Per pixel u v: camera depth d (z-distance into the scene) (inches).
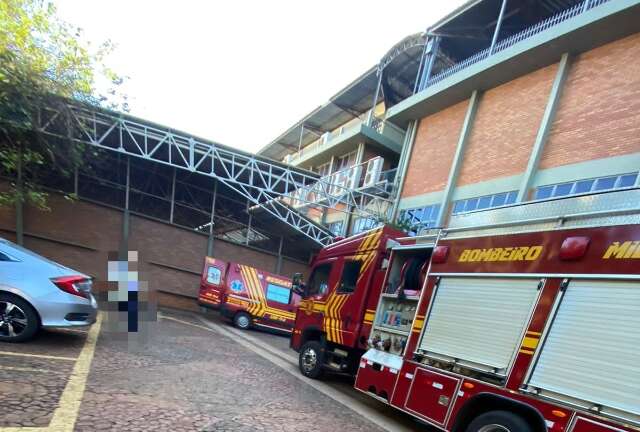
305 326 309.1
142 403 164.4
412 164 686.5
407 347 197.5
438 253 198.8
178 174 657.6
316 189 644.7
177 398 179.3
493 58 530.9
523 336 146.4
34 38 366.6
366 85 860.6
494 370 151.3
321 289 306.3
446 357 174.1
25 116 374.6
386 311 233.9
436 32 658.8
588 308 130.8
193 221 670.5
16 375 169.0
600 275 130.3
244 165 598.9
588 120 432.1
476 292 172.7
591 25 423.8
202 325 496.7
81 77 409.4
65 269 239.5
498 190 509.4
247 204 711.1
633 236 125.6
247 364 290.4
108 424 137.6
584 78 449.7
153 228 633.6
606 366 120.0
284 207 665.6
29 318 221.5
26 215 552.4
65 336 262.2
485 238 177.9
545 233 153.3
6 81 336.2
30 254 233.5
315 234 699.4
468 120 580.4
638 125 386.9
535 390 135.9
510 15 586.2
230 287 566.9
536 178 465.1
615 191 137.5
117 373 201.0
